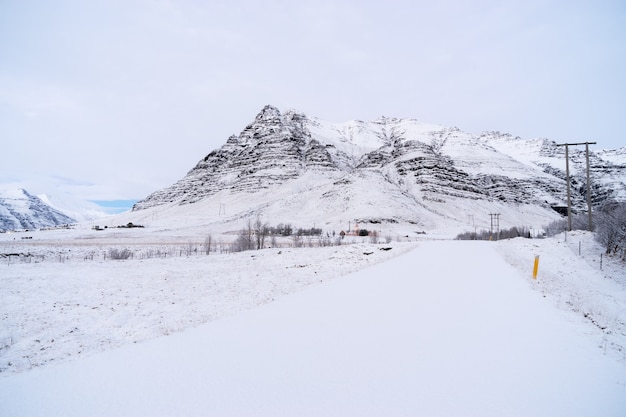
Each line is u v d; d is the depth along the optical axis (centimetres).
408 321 944
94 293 1888
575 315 1048
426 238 10056
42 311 1547
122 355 708
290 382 573
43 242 7212
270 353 704
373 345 751
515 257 3081
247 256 3909
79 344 1150
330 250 4325
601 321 1032
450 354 699
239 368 632
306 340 785
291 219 14950
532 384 572
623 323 1136
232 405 502
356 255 3481
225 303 1595
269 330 862
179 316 1406
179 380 586
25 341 1184
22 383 589
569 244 3978
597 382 583
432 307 1106
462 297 1264
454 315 1006
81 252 5241
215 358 681
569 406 503
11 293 1842
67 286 2047
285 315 1009
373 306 1123
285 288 1925
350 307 1108
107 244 6688
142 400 521
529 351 721
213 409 491
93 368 644
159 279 2330
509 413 482
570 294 1547
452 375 602
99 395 539
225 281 2250
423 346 745
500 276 1808
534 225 18725
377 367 634
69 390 558
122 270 2694
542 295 1327
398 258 2867
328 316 997
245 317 991
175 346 755
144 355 704
